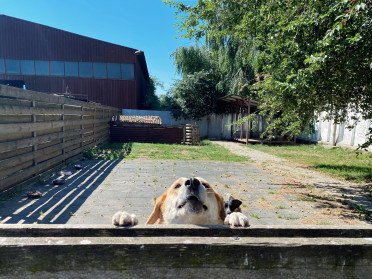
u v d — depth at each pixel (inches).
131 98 1011.3
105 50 984.3
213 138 980.6
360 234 52.7
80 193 228.1
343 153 568.1
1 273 44.2
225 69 951.0
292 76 191.5
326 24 185.2
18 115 221.5
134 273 45.8
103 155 441.4
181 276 46.7
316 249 48.3
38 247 44.3
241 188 270.4
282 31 215.0
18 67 954.1
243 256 47.4
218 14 321.7
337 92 240.2
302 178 324.8
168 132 716.0
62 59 968.3
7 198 199.2
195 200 89.4
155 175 312.2
